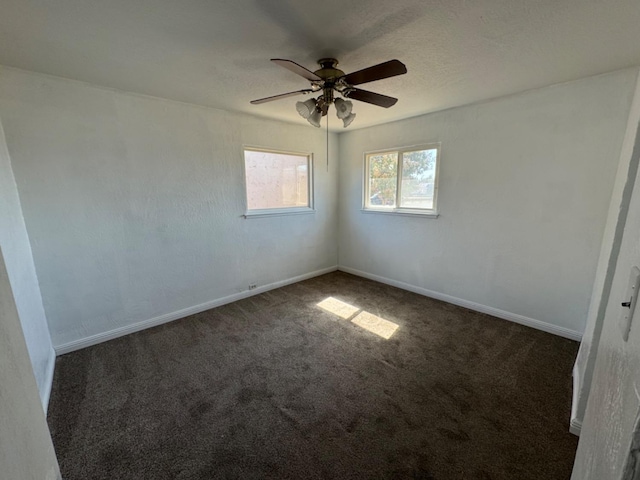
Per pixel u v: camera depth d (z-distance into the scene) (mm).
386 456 1508
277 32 1631
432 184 3475
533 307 2811
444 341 2592
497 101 2787
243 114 3344
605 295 1463
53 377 2143
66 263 2416
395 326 2881
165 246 2949
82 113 2369
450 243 3352
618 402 435
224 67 2080
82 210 2451
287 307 3365
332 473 1426
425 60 1982
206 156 3115
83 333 2557
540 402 1856
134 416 1778
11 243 1771
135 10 1412
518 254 2844
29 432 756
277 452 1536
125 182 2641
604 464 452
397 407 1834
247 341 2625
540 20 1519
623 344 474
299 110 2080
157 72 2160
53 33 1607
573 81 2354
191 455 1522
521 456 1496
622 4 1374
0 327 685
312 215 4297
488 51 1857
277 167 3904
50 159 2268
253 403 1878
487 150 2918
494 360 2307
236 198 3424
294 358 2361
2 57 1902
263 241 3771
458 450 1535
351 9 1427
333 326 2896
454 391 1966
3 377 657
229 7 1399
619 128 2201
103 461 1490
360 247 4426
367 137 4051
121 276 2713
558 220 2570
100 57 1910
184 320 3066
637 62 2008
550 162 2555
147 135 2711
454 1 1371
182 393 1974
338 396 1934
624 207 1397
